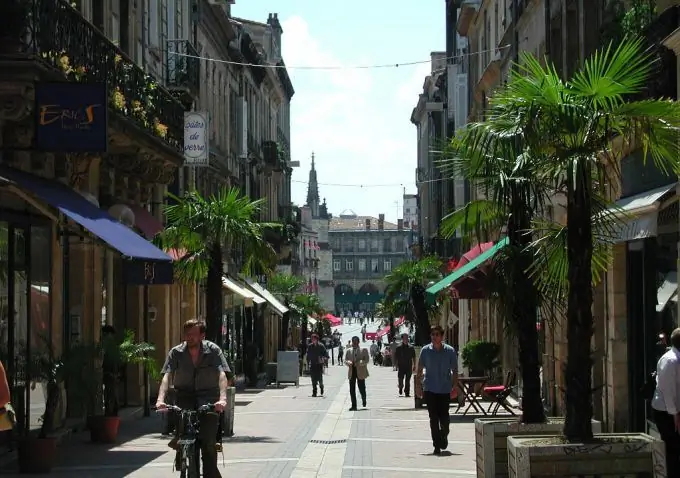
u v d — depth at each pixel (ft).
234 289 137.28
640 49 65.10
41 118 65.36
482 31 181.37
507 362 127.44
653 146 44.42
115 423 76.33
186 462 43.01
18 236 71.31
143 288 109.81
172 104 102.12
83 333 87.61
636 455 40.83
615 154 49.55
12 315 69.41
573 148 43.47
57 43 67.15
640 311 73.61
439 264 198.08
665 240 65.62
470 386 100.68
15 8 61.26
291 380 170.91
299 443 77.97
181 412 44.55
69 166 81.41
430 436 83.05
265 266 90.07
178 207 87.92
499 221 56.34
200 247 87.45
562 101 43.09
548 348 99.86
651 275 69.10
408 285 196.65
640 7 69.67
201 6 163.73
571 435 42.47
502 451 48.65
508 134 44.42
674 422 49.16
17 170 71.26
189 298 140.67
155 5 126.21
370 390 159.94
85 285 88.07
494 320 144.66
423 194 344.08
